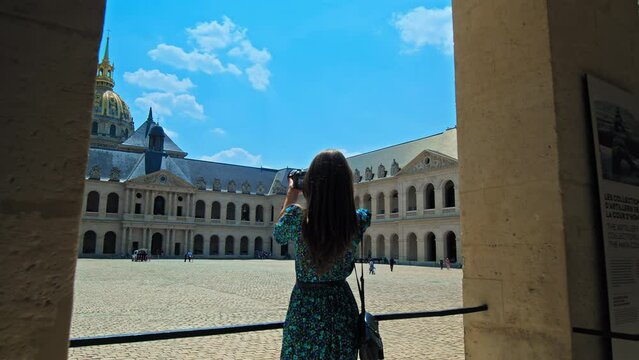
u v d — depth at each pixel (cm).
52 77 208
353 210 293
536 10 451
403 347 1152
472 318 482
